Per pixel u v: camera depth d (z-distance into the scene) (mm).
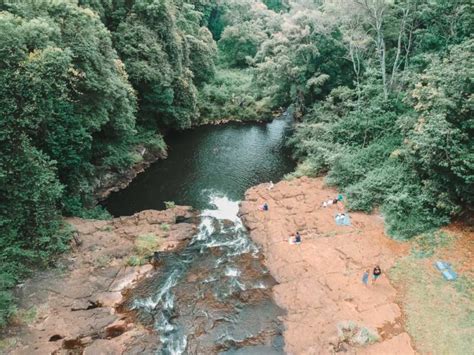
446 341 14938
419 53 31688
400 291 17719
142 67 33344
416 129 21062
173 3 46781
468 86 19188
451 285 17406
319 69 37531
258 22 70812
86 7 29406
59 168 23375
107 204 27438
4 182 18469
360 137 30422
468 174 18688
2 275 16656
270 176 32125
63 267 19422
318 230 22812
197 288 18922
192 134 43000
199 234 23609
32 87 18812
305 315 16891
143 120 37250
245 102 50844
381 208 23688
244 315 17172
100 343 15461
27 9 21000
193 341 15828
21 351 14875
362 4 29625
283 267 20000
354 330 15633
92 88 23984
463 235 20078
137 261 20500
